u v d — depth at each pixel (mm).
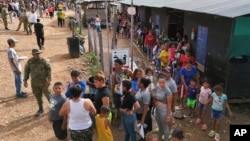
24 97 9688
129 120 6102
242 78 9477
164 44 12391
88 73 12586
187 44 12094
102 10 28672
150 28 20484
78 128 5488
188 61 9188
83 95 6879
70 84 6969
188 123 8344
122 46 19422
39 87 8148
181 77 9000
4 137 7305
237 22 9070
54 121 6484
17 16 28266
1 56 14492
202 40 11367
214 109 7484
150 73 7422
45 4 42812
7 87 10523
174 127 8055
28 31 21156
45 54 15789
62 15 28062
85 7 28766
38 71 8016
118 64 7535
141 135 6152
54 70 12930
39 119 8258
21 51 16000
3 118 8242
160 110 6402
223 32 9641
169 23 16906
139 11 23875
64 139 6762
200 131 7891
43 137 7383
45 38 20812
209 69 10766
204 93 7902
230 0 10625
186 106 9461
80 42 15805
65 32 24234
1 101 9312
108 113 5770
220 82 9891
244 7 8695
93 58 14289
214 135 7574
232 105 9617
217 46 10094
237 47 9297
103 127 5711
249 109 9375
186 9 11023
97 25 23172
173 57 11281
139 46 18547
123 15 26250
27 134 7492
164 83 6328
